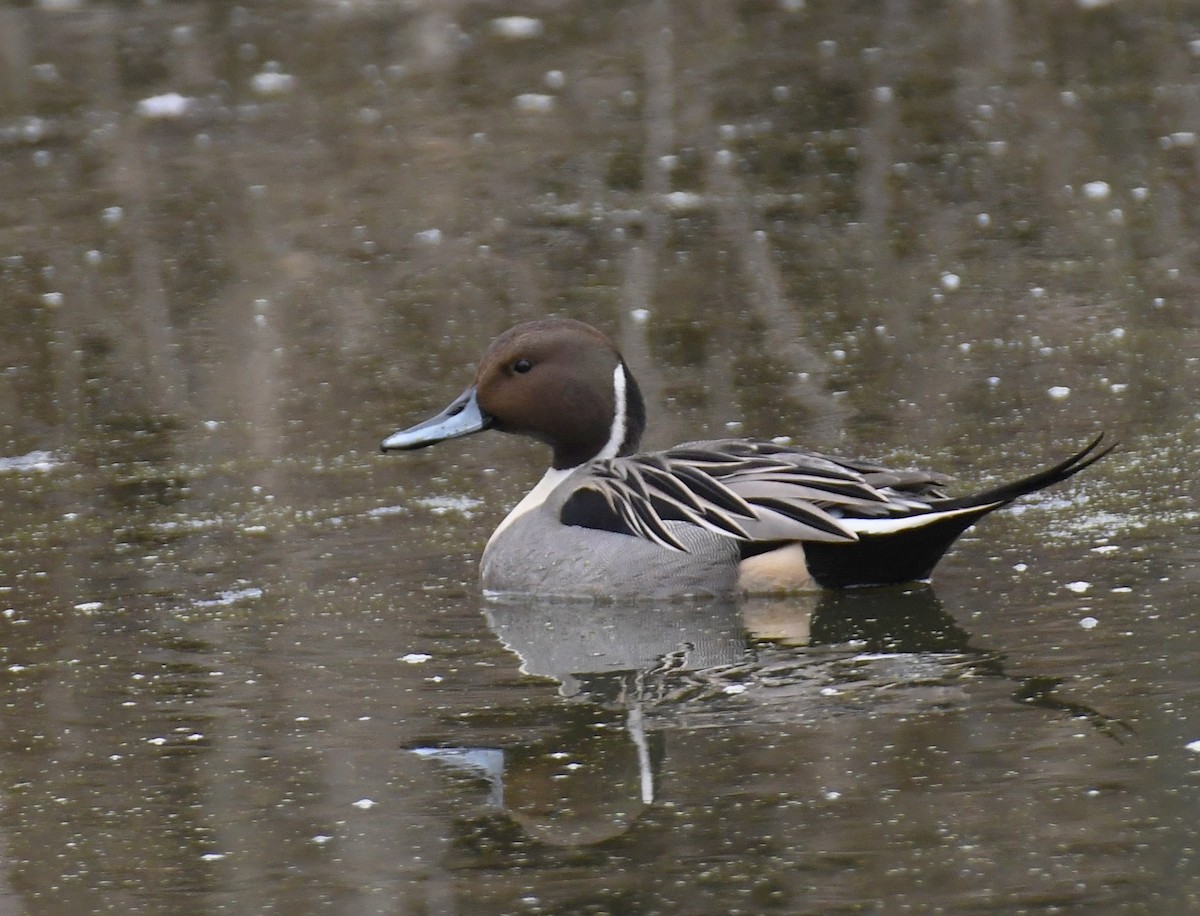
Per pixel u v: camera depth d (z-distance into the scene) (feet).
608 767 25.82
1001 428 44.27
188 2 103.91
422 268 61.98
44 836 24.43
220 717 28.63
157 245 66.13
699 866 22.38
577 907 21.53
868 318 54.29
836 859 22.31
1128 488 38.99
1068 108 78.02
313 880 22.70
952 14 95.86
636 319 55.36
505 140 77.87
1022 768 24.75
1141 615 31.09
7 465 45.62
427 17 99.55
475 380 38.22
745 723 27.35
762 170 71.77
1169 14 93.20
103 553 38.37
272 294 60.18
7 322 58.23
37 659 31.81
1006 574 34.19
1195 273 56.34
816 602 33.88
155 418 49.14
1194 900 20.77
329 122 82.28
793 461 35.22
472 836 23.68
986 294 55.83
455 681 30.04
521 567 35.19
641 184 70.64
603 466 36.70
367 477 43.37
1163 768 24.45
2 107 86.69
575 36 95.76
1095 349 49.98
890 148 73.67
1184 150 70.33
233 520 40.45
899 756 25.48
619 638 32.30
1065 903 20.90
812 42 92.32
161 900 22.38
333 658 31.37
